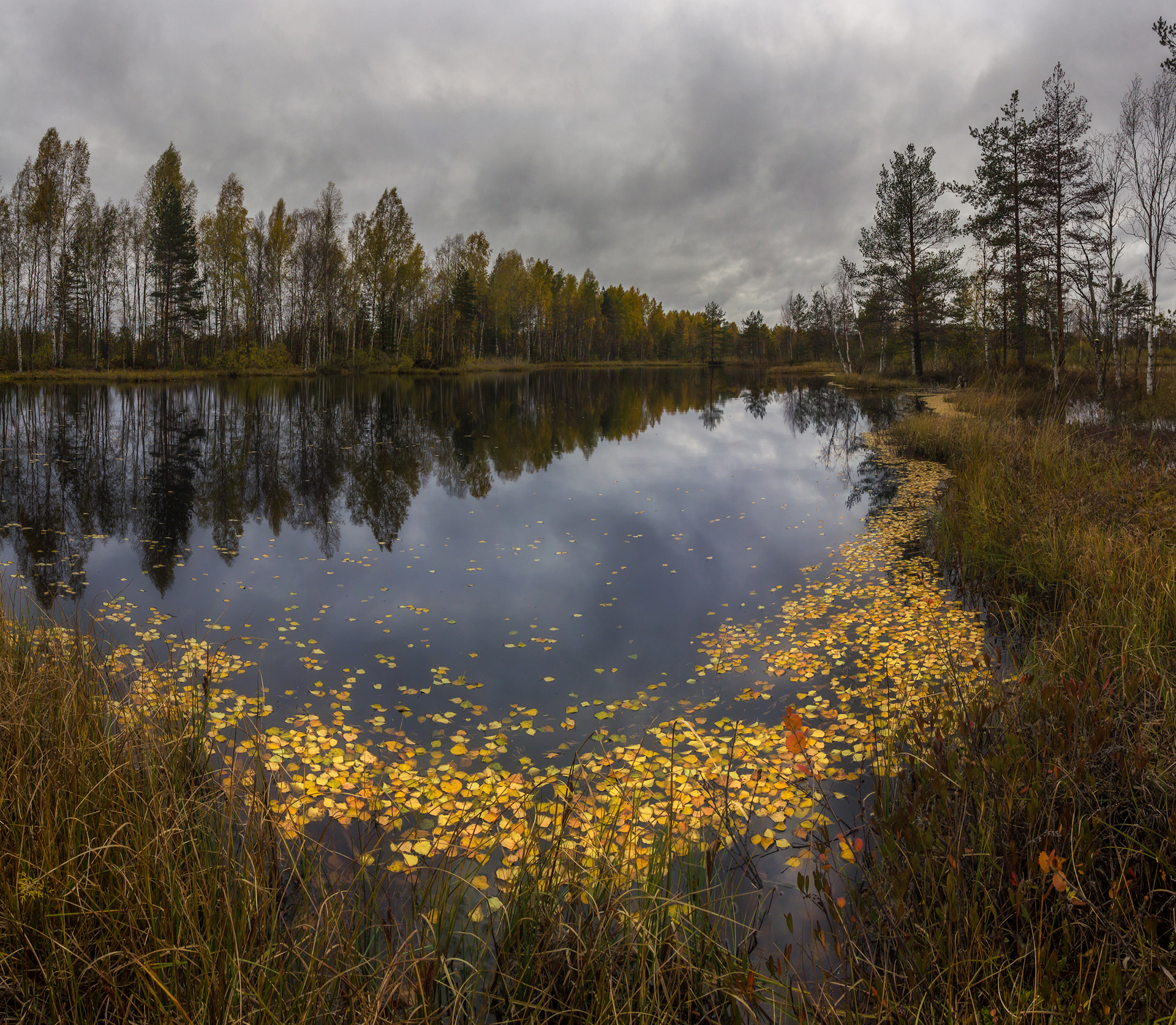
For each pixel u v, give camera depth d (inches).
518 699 178.2
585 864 105.0
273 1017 72.6
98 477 450.0
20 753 102.7
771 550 313.3
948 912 89.3
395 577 276.4
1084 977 79.6
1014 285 1024.9
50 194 1328.7
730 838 121.1
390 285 1937.7
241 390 1205.1
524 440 690.2
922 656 195.8
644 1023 76.3
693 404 1131.3
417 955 87.7
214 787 119.2
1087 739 114.0
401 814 126.5
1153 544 207.3
